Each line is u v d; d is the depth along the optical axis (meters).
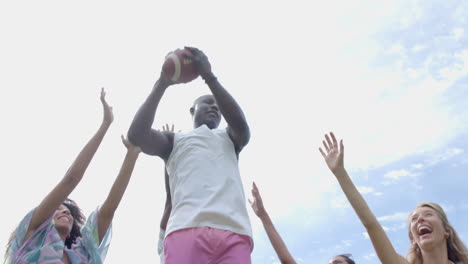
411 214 5.13
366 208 4.50
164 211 4.63
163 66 3.82
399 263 4.35
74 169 4.32
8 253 4.22
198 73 3.91
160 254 4.53
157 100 3.89
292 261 6.02
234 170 4.06
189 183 3.90
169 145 4.22
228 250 3.57
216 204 3.73
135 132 3.90
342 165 4.69
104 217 4.63
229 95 4.00
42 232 4.21
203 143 4.13
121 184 4.67
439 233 4.87
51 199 4.21
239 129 4.09
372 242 4.45
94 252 4.51
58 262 4.10
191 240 3.58
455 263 4.93
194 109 4.72
